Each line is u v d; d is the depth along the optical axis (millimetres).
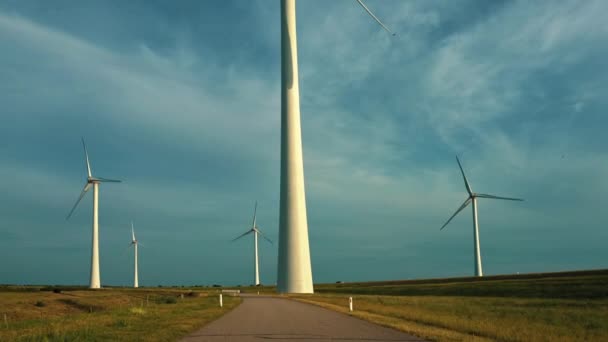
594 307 43125
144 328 22703
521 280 89375
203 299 59875
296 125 80500
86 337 19188
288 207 80062
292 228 79812
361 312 34031
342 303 48156
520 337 20000
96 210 102688
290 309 38750
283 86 80500
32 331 21891
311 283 80625
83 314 34688
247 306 43281
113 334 20250
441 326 24641
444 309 39375
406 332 21719
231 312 35250
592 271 98188
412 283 120250
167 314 31734
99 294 76500
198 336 20422
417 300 54875
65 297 65125
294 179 80062
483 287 79688
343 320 28062
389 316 31703
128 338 19000
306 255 80250
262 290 121188
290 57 80562
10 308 47969
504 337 20000
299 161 80562
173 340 18969
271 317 30422
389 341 18844
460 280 112812
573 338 21188
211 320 28250
